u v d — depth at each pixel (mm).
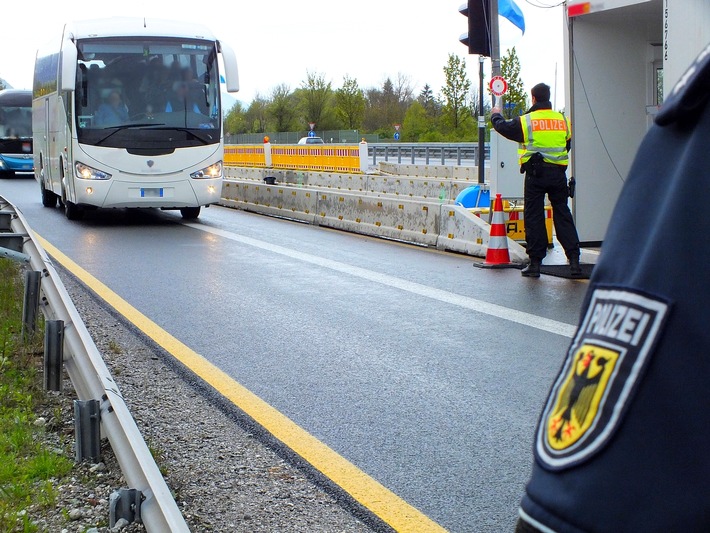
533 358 7246
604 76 12492
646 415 1215
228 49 17484
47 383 5910
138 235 15867
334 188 30984
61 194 18969
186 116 17172
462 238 13680
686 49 8625
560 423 1301
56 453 4809
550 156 11078
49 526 3951
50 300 6430
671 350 1217
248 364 7070
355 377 6699
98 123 16766
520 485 4652
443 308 9305
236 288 10461
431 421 5680
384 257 13195
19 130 35875
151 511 3492
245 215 20156
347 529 4129
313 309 9250
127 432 3898
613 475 1220
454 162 41906
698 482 1185
